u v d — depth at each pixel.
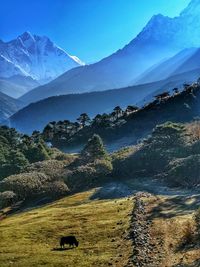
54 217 85.19
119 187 114.38
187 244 51.25
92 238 64.06
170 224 62.75
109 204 91.56
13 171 153.12
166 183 110.88
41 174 131.62
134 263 47.38
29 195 123.56
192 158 112.38
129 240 58.16
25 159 160.62
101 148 148.25
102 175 130.50
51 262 53.59
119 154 151.62
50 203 113.44
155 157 131.25
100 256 53.53
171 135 142.50
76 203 103.69
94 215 81.12
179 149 133.12
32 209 110.69
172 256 47.94
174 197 88.81
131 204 86.31
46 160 164.88
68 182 128.50
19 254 59.69
